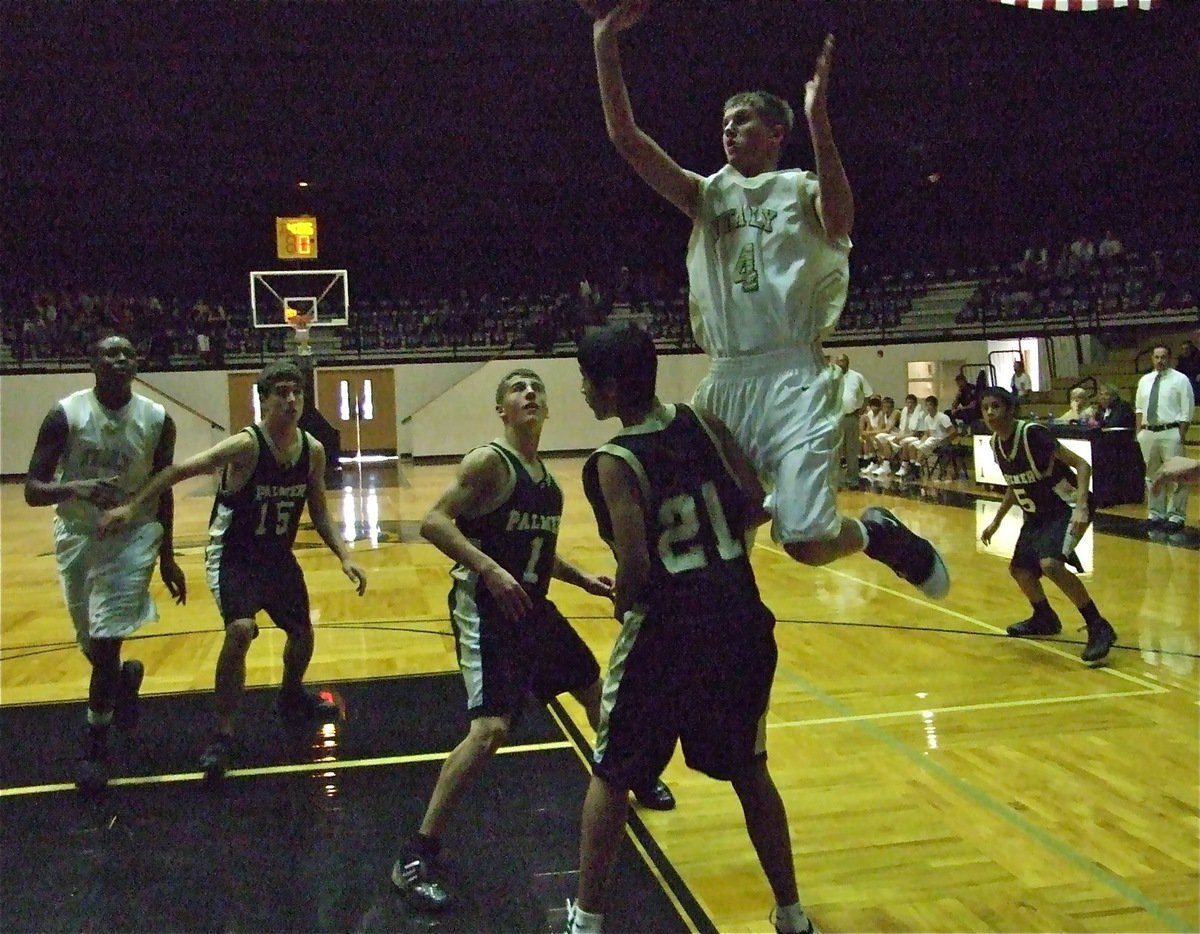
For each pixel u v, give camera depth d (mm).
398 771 3918
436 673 5387
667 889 2934
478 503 3123
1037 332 17766
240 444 3883
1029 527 5523
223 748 3861
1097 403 12969
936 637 5863
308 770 3947
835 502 2480
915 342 19297
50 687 5297
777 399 2498
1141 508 11250
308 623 4344
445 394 22984
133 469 3855
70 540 3850
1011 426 5410
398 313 23906
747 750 2467
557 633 3391
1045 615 5656
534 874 3021
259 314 21906
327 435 17359
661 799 3531
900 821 3367
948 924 2715
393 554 9719
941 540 9438
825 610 6695
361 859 3148
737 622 2408
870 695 4766
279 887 2973
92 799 3688
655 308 23438
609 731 2420
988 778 3723
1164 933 2637
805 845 3207
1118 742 4062
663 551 2414
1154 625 5984
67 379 21625
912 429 15359
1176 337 16375
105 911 2842
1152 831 3252
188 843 3291
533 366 23359
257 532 4066
